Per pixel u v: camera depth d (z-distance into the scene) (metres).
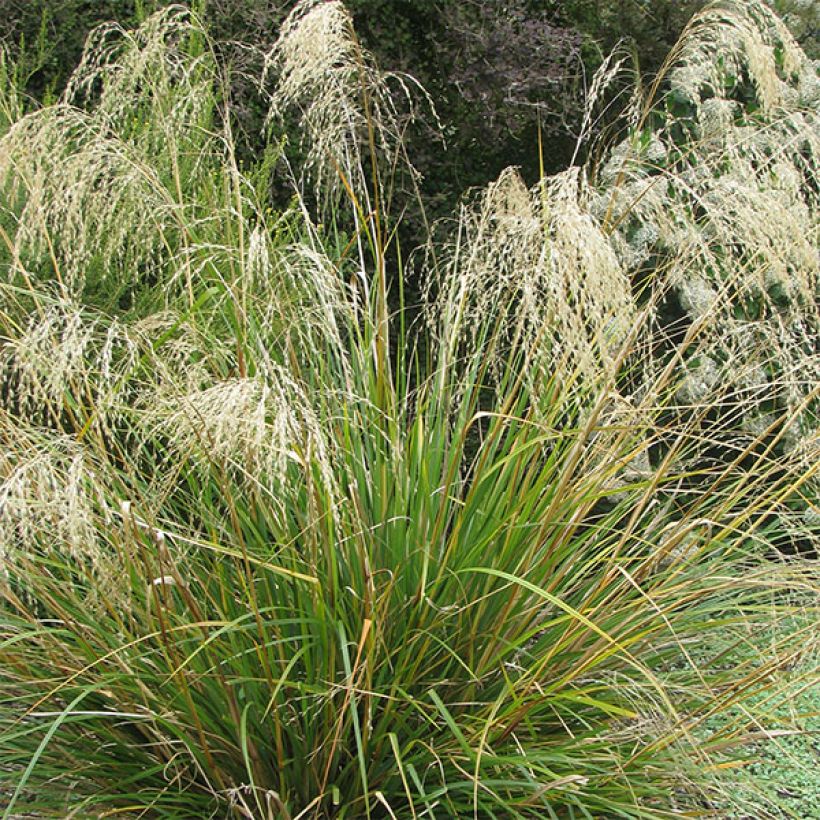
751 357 3.22
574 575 2.86
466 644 2.54
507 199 2.87
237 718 2.21
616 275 2.20
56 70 5.74
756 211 2.59
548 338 2.60
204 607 2.55
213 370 2.80
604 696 2.68
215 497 2.96
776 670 2.62
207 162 3.62
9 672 2.35
